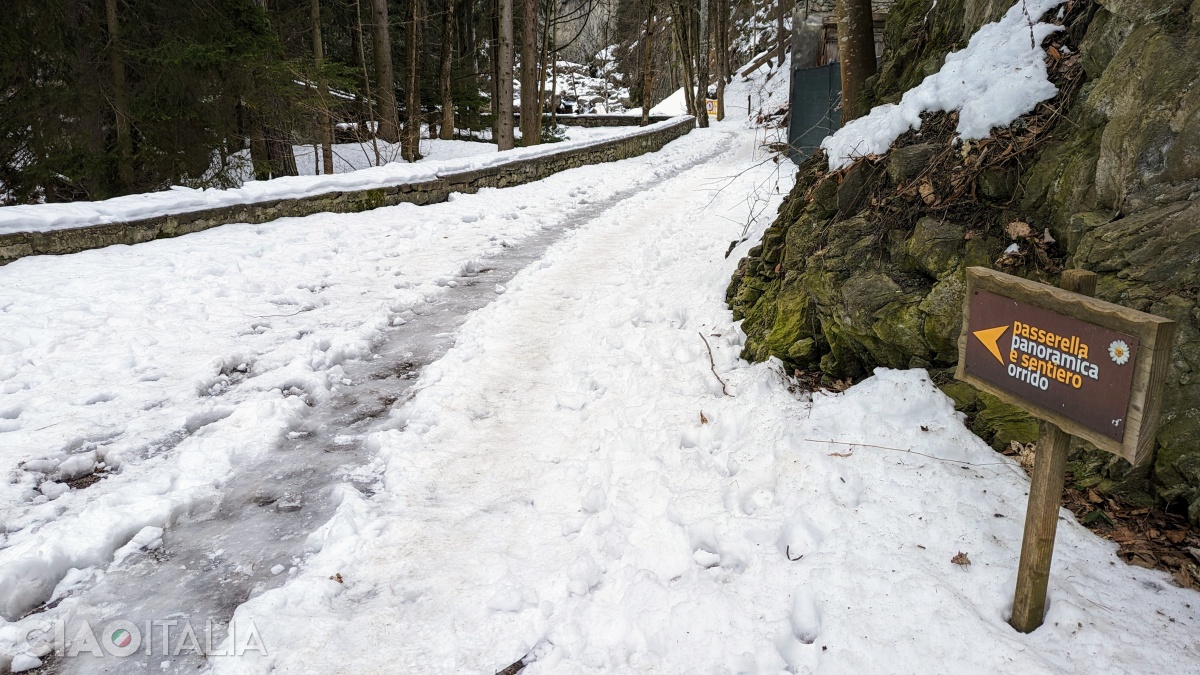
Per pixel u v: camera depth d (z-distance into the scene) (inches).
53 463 150.4
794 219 220.5
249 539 129.7
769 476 138.0
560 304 271.3
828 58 613.0
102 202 313.0
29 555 117.0
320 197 388.5
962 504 118.5
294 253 320.5
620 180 609.0
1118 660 87.7
